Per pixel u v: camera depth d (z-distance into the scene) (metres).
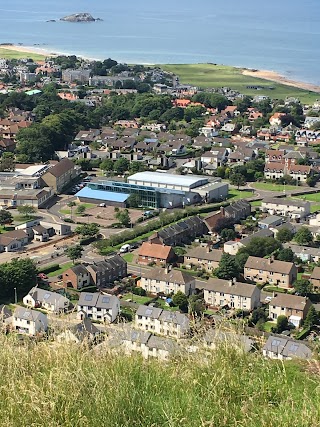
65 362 10.70
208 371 10.97
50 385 9.94
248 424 9.71
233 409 10.08
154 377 10.84
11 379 10.34
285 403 10.04
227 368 10.91
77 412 9.68
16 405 9.71
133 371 10.86
